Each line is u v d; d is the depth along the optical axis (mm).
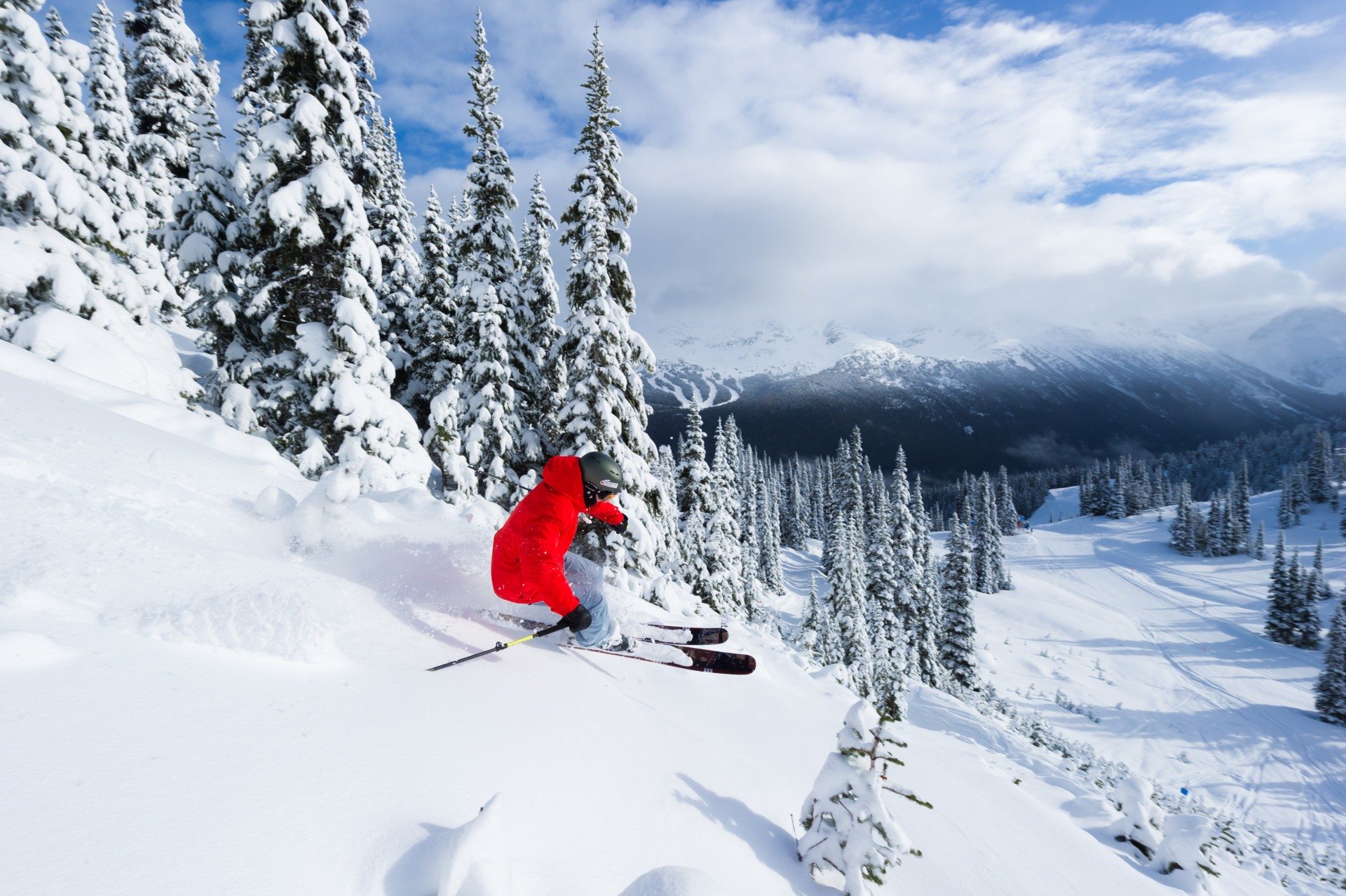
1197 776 44031
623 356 14484
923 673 43375
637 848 2348
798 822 3430
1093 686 61125
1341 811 39469
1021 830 5062
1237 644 73438
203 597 2773
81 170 11406
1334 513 124062
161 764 1755
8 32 9734
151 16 23812
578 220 14422
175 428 6688
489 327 15633
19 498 3053
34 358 6453
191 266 14289
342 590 3516
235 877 1517
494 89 16125
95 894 1350
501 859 1788
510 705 2867
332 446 11906
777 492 110500
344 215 11500
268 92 11359
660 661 4430
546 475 3789
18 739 1655
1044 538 132625
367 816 1872
